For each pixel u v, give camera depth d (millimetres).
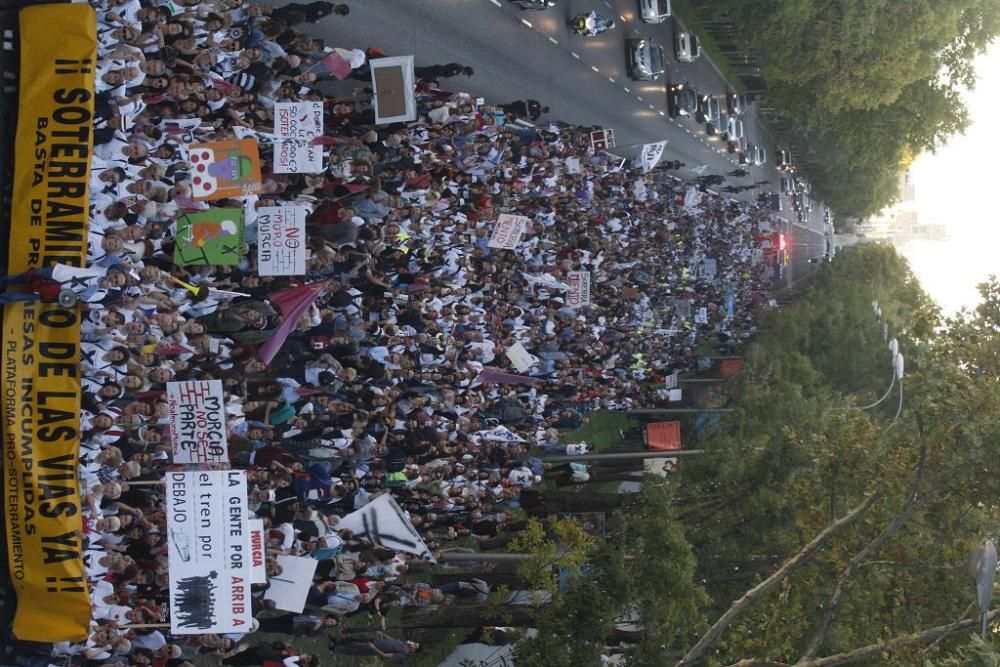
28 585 13633
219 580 13945
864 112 56562
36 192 14039
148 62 14719
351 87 23250
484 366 23188
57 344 13680
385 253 19250
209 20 15961
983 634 16891
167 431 15273
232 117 16516
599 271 31500
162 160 15219
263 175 17484
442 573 23703
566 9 36812
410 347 19688
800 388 32281
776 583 19812
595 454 31828
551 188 27594
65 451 13695
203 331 14828
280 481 16109
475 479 22094
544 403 25938
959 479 20641
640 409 37562
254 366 15484
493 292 24062
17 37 14359
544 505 24922
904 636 18484
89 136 14102
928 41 49312
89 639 13578
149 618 14250
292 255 16094
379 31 24984
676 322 40625
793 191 81438
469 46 29547
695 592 18906
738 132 59500
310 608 16641
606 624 17109
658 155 34844
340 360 17719
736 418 29969
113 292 13773
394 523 17469
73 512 13648
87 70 14164
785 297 71625
